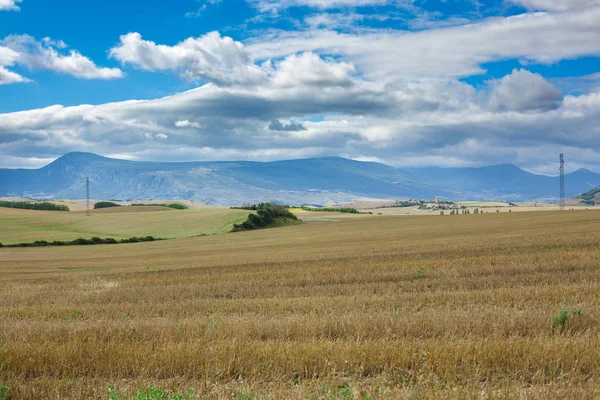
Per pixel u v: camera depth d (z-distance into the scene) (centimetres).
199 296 2006
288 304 1573
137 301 1962
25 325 1396
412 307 1473
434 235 5738
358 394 690
